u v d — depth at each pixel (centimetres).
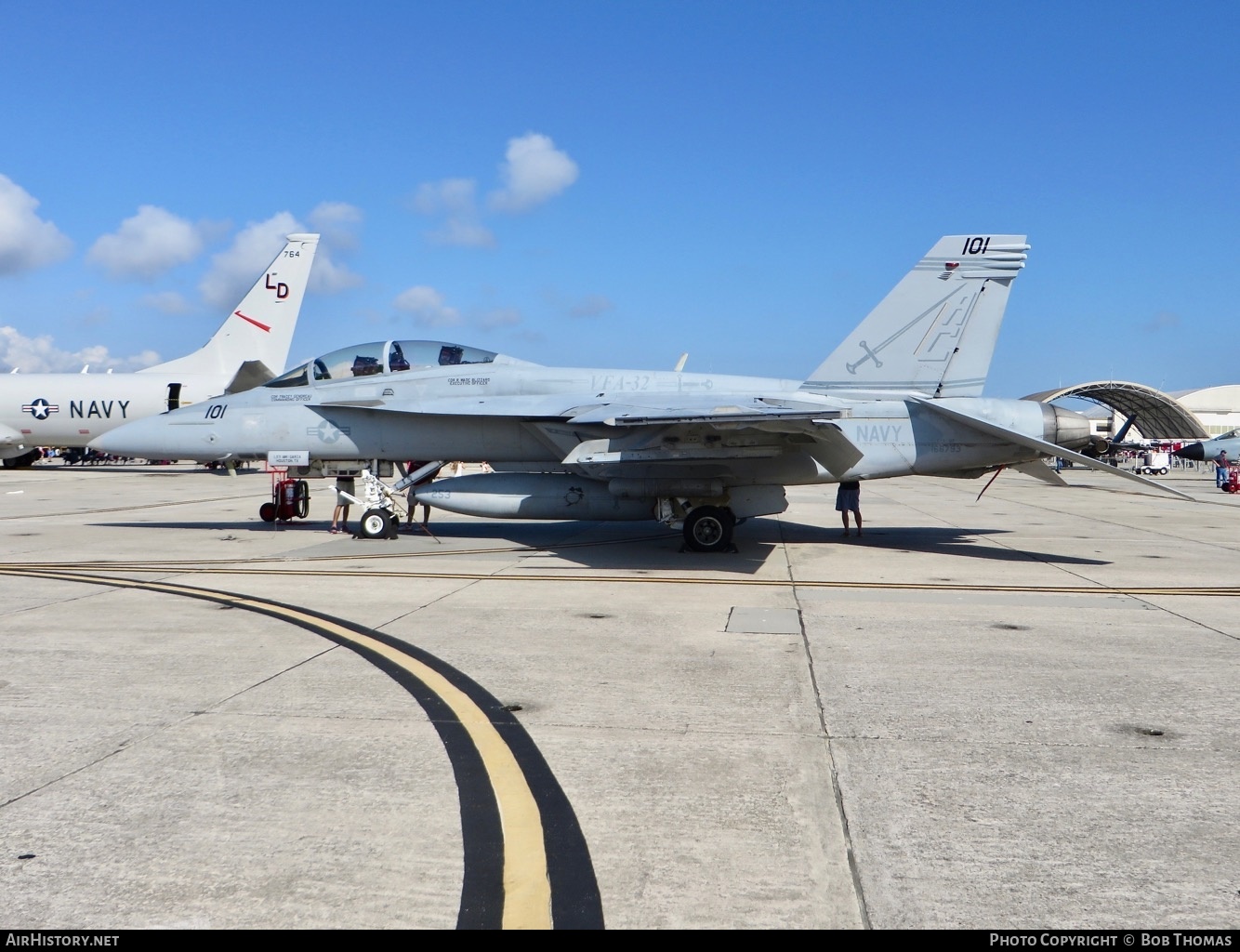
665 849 387
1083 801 440
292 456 1542
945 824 414
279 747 509
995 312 1454
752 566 1259
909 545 1542
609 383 1499
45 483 3366
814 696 616
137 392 3559
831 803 436
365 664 697
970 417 1334
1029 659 722
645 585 1089
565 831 404
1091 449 1455
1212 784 463
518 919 331
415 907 339
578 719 565
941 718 570
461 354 1549
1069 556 1393
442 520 1969
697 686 640
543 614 905
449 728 545
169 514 2105
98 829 404
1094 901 346
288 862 374
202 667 686
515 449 1520
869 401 1435
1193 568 1260
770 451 1334
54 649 742
